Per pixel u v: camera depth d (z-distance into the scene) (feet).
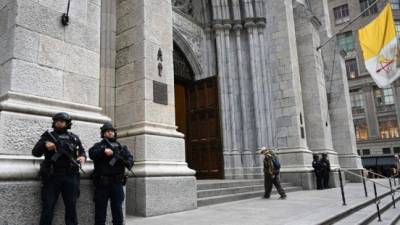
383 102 143.84
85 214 17.17
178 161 27.99
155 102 27.68
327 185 50.26
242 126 53.11
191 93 53.88
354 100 151.12
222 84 53.93
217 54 55.11
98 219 16.30
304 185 47.83
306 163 49.34
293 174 48.93
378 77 47.19
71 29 19.52
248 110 54.03
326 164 50.14
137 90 27.48
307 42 60.80
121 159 16.66
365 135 146.30
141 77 27.32
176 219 22.00
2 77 17.17
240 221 20.77
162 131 27.22
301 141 50.44
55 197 14.42
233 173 50.72
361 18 149.38
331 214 23.32
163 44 29.73
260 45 55.16
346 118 72.54
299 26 62.08
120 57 29.35
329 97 75.15
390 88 142.41
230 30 56.54
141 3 28.68
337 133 73.10
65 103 18.28
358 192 43.68
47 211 14.12
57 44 18.67
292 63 52.85
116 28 30.22
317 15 78.64
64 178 14.35
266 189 36.19
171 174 26.20
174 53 52.01
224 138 52.06
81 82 19.52
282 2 55.01
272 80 54.03
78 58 19.61
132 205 24.62
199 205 29.55
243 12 56.70
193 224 19.84
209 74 55.62
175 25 50.93
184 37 52.34
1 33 17.92
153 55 28.43
